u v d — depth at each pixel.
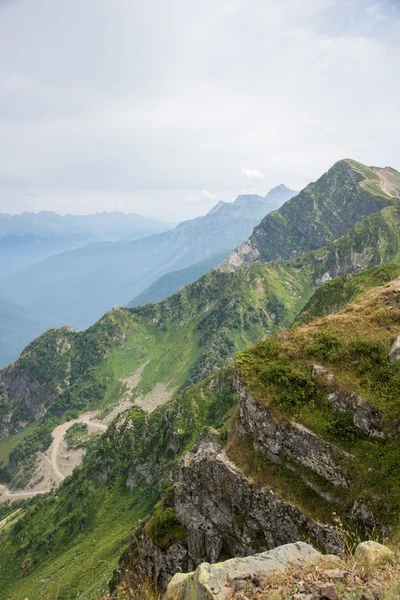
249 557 15.13
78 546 96.56
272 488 27.03
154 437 123.81
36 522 123.00
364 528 21.78
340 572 12.70
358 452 24.28
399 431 23.62
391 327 29.81
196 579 14.02
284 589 12.34
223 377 132.88
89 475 127.31
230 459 31.16
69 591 69.12
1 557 115.88
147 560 36.16
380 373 26.45
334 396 27.20
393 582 11.65
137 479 115.31
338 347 29.62
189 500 34.78
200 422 120.12
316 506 24.53
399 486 21.61
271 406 29.22
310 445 26.33
